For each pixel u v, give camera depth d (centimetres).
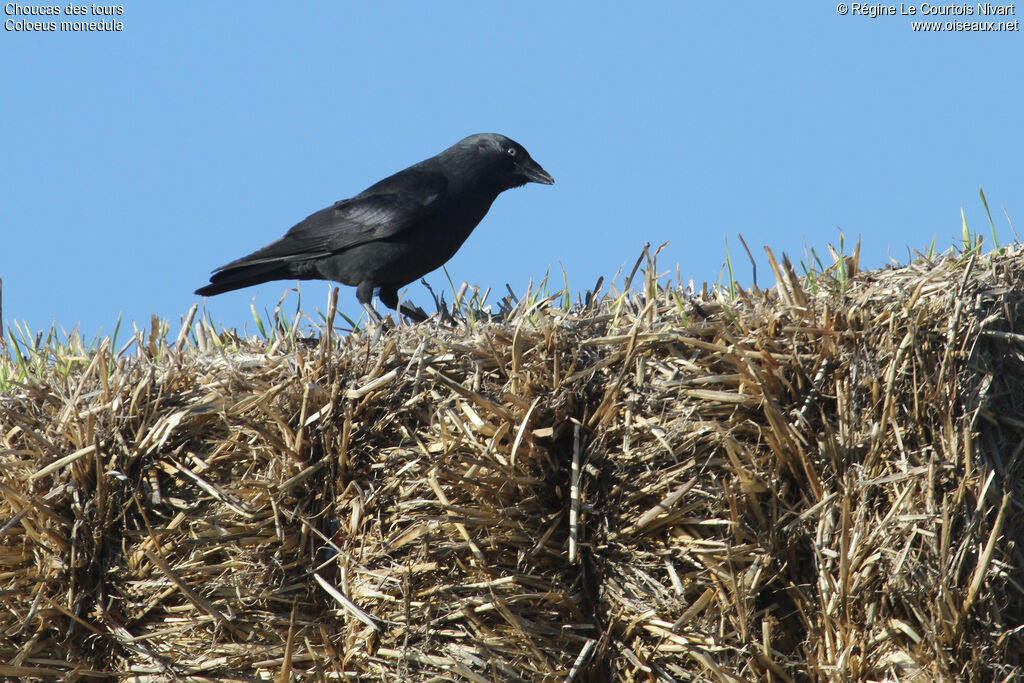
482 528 699
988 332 701
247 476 738
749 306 757
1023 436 700
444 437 705
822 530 673
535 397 726
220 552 728
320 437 741
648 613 675
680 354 720
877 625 656
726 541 675
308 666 709
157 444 744
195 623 714
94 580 738
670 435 695
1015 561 683
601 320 755
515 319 820
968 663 645
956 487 670
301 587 718
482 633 689
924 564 654
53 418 766
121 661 730
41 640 727
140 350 812
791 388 700
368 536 716
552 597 693
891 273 755
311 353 767
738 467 679
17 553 733
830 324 707
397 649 691
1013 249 766
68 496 744
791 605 682
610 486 709
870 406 690
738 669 668
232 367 769
